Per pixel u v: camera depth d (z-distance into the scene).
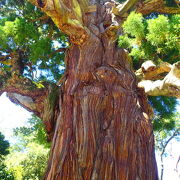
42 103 6.86
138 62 7.82
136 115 5.85
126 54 6.68
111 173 5.19
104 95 5.93
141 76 6.82
